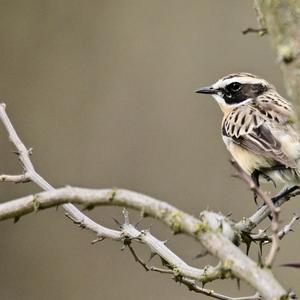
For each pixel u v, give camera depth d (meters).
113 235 7.09
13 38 16.16
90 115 15.95
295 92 4.71
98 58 16.09
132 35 16.09
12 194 15.27
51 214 15.27
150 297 14.67
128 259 14.92
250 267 4.85
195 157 15.43
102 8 16.22
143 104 15.88
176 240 14.11
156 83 15.93
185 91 15.83
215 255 4.98
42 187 6.91
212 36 15.88
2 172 15.63
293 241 13.74
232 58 15.68
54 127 15.95
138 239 7.02
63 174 15.78
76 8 16.20
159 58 16.02
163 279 14.63
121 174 15.66
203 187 15.19
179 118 15.71
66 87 16.06
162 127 15.72
